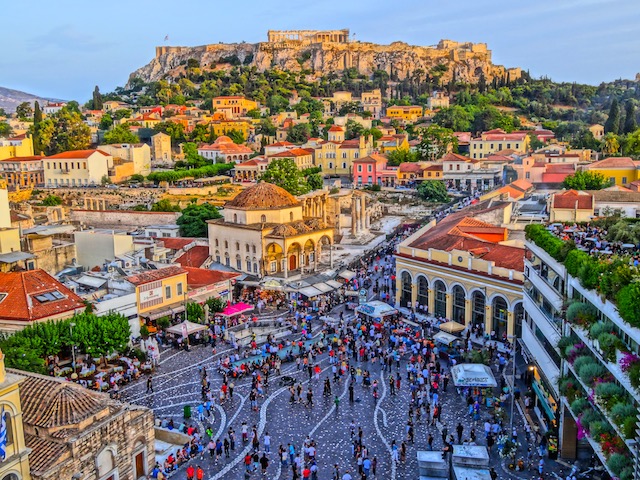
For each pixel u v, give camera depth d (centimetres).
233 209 10781
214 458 5091
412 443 5272
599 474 4584
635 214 9925
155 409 5959
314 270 10862
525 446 5141
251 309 8525
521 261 7594
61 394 4309
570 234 5594
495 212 10169
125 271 8581
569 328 4878
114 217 14925
